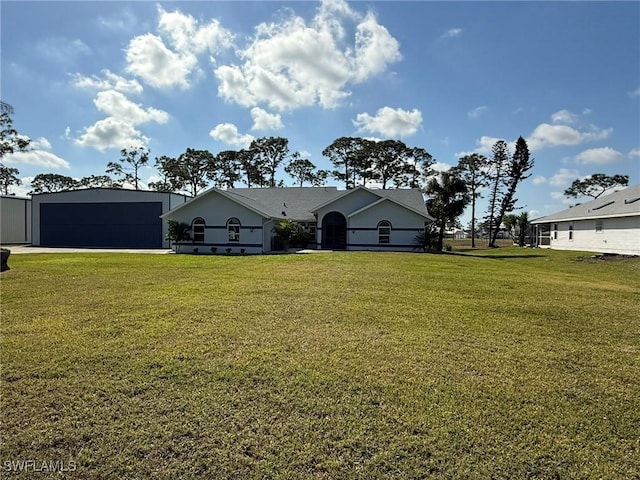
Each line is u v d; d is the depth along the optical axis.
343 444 2.64
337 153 51.31
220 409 3.07
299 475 2.34
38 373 3.70
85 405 3.11
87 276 10.60
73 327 5.24
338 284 9.09
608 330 5.56
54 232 30.75
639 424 2.97
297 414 3.01
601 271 14.97
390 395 3.34
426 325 5.58
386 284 9.23
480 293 8.31
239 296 7.47
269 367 3.89
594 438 2.78
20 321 5.55
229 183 54.16
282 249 25.98
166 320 5.62
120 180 50.47
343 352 4.36
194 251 24.00
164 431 2.76
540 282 10.37
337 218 26.00
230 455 2.52
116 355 4.18
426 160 51.09
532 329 5.51
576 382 3.71
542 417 3.04
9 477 2.30
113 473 2.34
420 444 2.66
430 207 27.42
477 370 3.94
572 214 29.11
